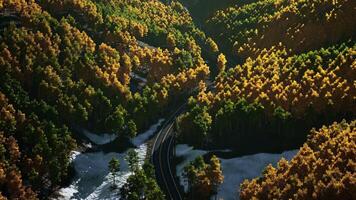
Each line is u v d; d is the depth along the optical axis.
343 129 146.88
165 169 167.25
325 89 172.12
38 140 155.50
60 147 155.25
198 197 148.50
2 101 162.75
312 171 129.12
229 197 148.00
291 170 133.88
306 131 170.12
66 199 147.62
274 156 164.62
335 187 115.56
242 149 172.25
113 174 155.88
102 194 151.62
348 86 166.62
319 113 170.50
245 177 156.50
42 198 144.75
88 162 168.50
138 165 168.25
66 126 173.12
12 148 147.00
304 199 118.88
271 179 136.12
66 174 152.88
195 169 151.00
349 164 123.75
